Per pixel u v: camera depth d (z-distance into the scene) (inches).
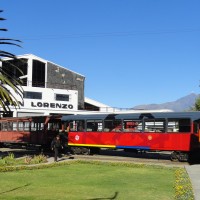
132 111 2770.7
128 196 535.5
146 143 1114.7
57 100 2834.6
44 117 1397.6
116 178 729.6
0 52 920.9
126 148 1159.6
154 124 1105.4
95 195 542.3
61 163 992.2
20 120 1515.7
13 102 849.5
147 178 730.2
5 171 840.3
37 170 866.8
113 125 1198.3
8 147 1712.6
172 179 716.7
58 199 509.7
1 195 535.2
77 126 1294.3
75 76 3225.9
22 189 591.8
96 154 1327.5
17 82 943.7
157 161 1088.2
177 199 496.1
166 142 1074.1
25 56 2893.7
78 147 1294.3
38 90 2753.4
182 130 1049.5
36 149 1579.7
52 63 3065.9
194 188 574.9
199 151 1053.2
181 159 1059.9
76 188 604.1
